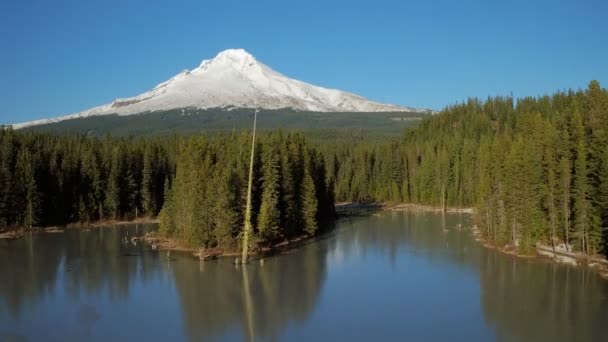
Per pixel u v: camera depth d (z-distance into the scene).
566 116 105.31
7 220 124.62
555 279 73.00
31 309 63.16
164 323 58.16
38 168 131.62
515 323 56.53
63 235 117.94
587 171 83.38
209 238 96.06
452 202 169.75
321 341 52.53
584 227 84.00
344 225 131.25
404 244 103.00
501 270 79.19
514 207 93.56
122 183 145.62
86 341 53.09
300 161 115.12
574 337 52.41
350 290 70.12
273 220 99.75
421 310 61.47
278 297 67.25
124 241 108.62
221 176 95.00
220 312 61.75
